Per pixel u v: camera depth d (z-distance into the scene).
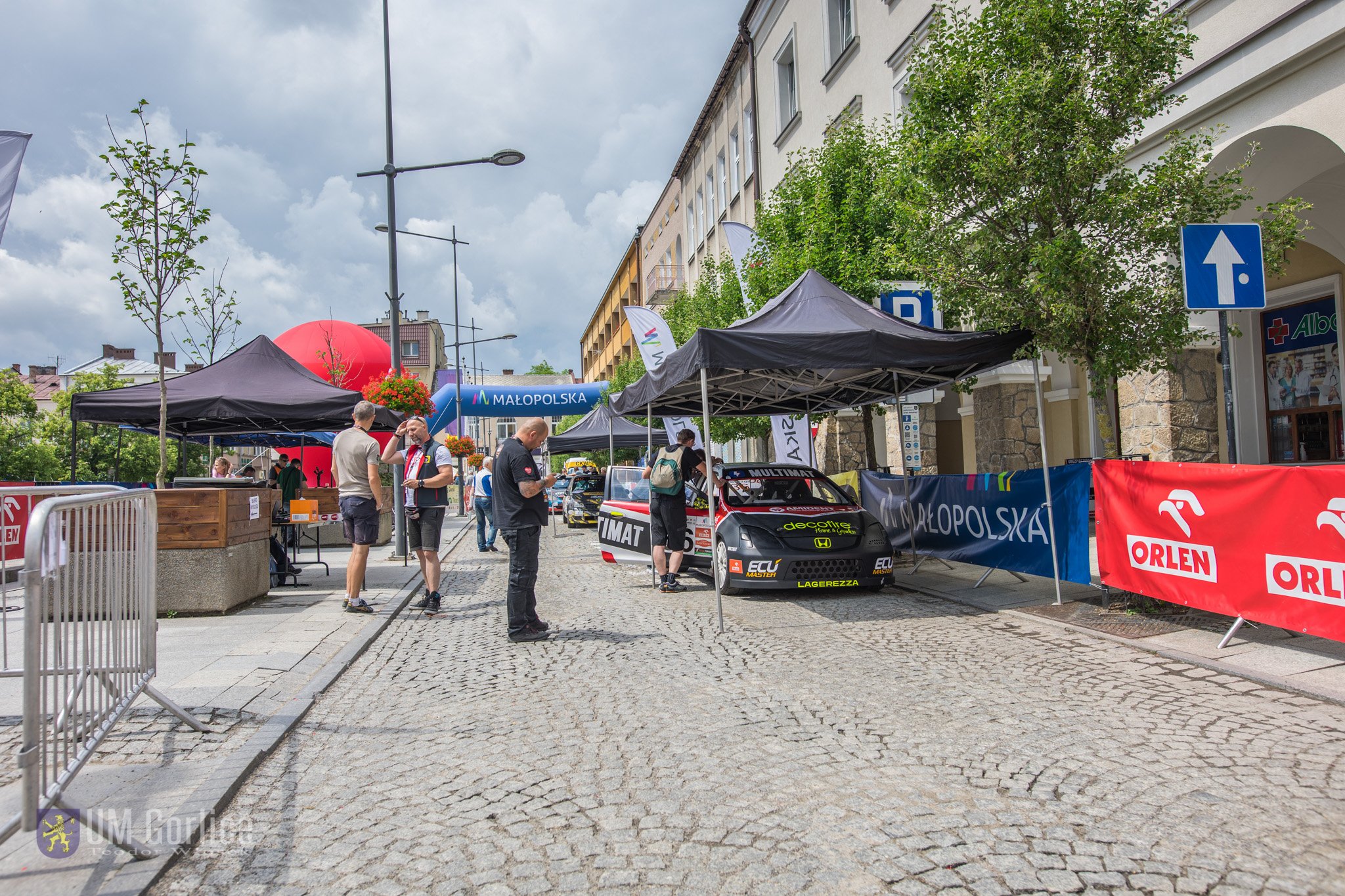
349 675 5.67
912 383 10.12
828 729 4.14
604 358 65.00
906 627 6.79
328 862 2.84
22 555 4.77
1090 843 2.81
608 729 4.27
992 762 3.61
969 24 7.01
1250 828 2.88
